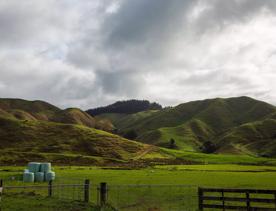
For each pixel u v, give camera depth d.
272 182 74.56
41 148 196.62
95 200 44.09
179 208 42.59
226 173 101.44
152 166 139.00
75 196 47.56
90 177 83.44
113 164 153.75
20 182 72.88
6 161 158.00
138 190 56.75
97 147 198.12
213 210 41.28
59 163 156.25
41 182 73.25
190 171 109.38
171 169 119.50
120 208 41.34
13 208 36.19
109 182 71.75
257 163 176.25
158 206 43.84
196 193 54.62
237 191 36.81
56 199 42.34
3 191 50.50
